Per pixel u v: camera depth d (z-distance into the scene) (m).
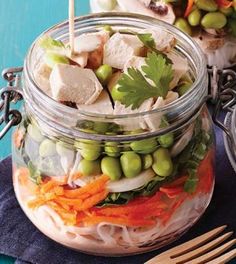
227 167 0.48
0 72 0.57
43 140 0.41
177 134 0.40
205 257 0.42
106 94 0.41
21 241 0.44
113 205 0.40
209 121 0.44
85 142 0.38
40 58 0.42
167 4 0.56
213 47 0.57
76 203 0.40
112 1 0.58
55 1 0.65
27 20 0.63
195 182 0.41
